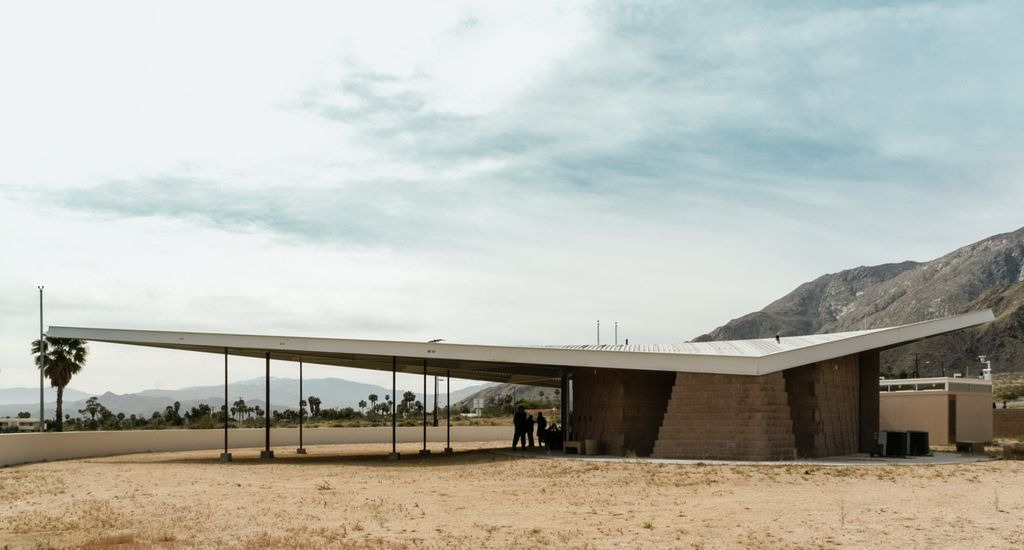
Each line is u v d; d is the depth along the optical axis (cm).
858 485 1895
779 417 2416
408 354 2695
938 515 1438
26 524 1527
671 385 2778
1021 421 4506
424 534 1324
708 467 2206
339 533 1345
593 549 1177
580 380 3019
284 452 3784
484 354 2639
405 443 4700
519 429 3294
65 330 2883
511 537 1283
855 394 2900
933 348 19012
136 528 1444
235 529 1409
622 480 2036
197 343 2820
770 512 1499
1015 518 1400
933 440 3759
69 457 3344
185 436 3978
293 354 3312
